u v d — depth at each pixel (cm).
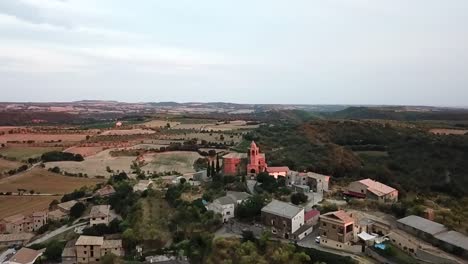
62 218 15588
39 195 18988
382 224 10650
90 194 17975
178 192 14338
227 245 9819
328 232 9944
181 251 10488
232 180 15138
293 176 14762
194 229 11319
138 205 13862
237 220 11862
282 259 9038
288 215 10531
